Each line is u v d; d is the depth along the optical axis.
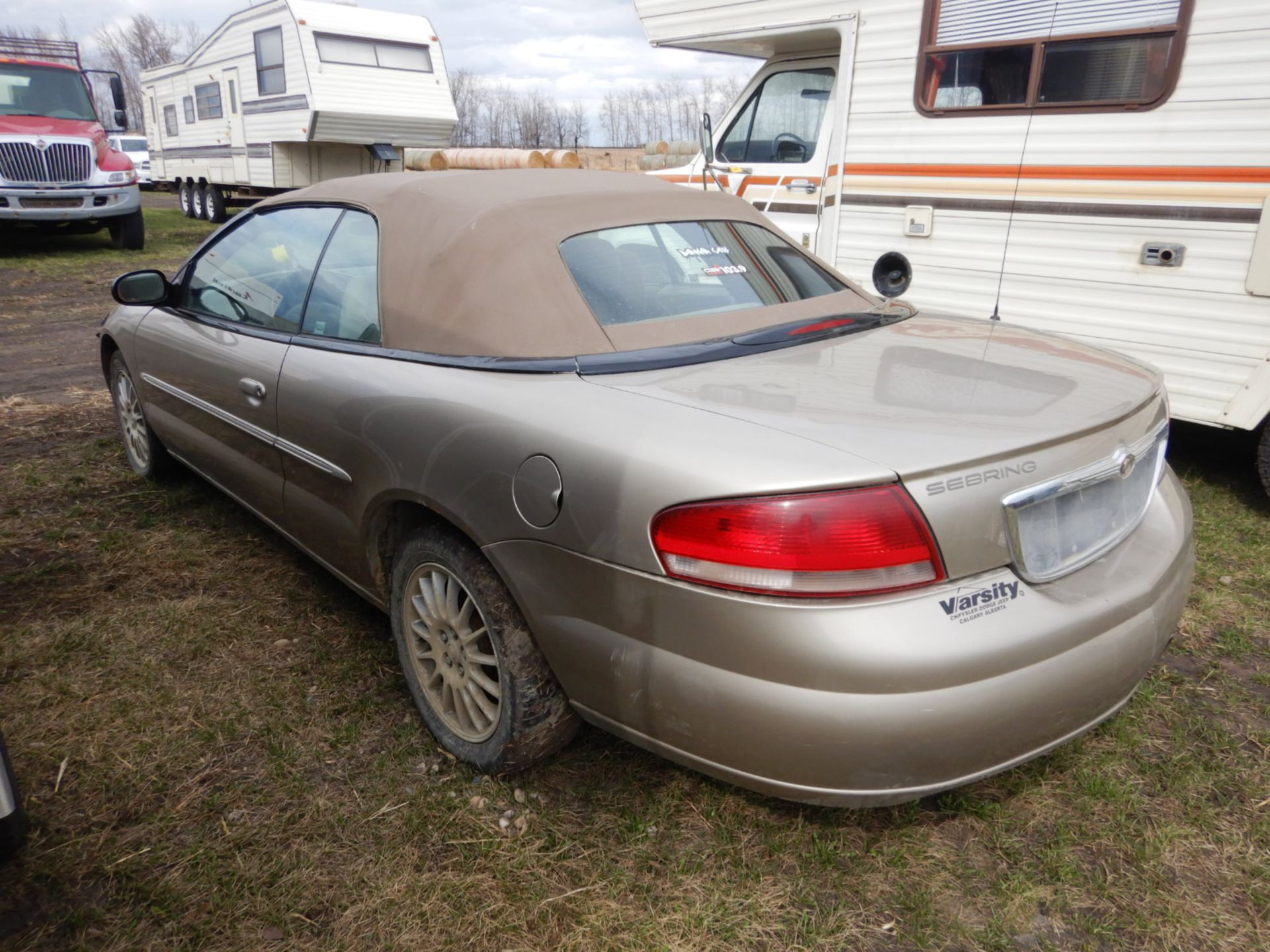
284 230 3.22
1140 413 2.18
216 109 17.55
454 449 2.22
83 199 12.81
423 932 1.94
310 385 2.73
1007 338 2.57
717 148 6.17
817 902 2.02
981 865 2.12
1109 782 2.38
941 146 4.66
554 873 2.09
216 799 2.30
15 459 4.75
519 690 2.19
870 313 2.74
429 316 2.48
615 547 1.90
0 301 9.78
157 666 2.87
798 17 5.09
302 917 1.97
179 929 1.94
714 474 1.78
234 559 3.60
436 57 16.25
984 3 4.36
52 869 2.09
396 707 2.69
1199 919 1.98
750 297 2.66
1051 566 1.93
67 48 13.34
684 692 1.85
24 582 3.41
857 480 1.72
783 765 1.79
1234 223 3.80
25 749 2.49
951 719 1.74
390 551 2.67
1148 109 3.95
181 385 3.59
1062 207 4.29
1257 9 3.60
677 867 2.11
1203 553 3.72
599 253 2.53
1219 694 2.77
